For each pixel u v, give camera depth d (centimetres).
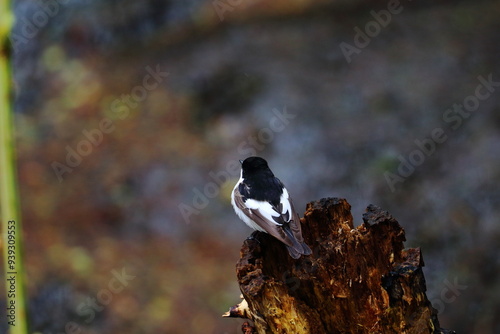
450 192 1462
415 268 469
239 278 518
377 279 518
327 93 1714
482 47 1820
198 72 1827
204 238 1448
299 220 586
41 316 1267
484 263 1334
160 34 1981
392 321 469
